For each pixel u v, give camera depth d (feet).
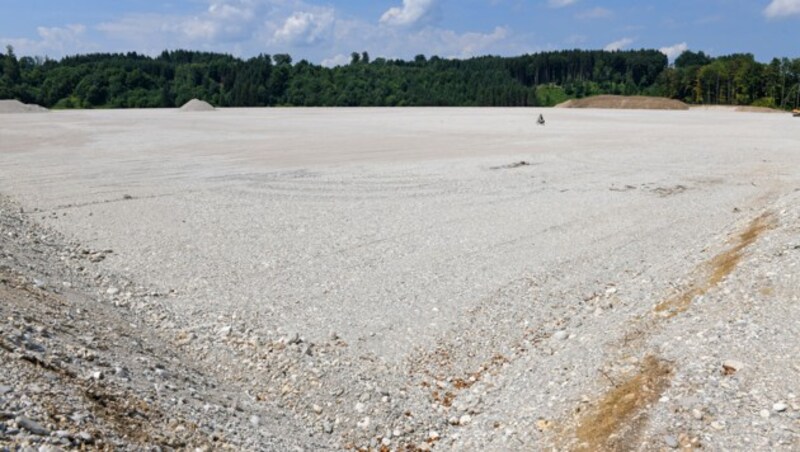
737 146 95.81
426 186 63.05
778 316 20.74
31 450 13.03
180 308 29.50
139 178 67.51
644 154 87.10
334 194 59.31
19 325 19.80
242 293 31.94
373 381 23.15
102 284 32.09
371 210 52.03
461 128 148.97
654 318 24.08
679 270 29.99
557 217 48.14
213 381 22.24
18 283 25.54
